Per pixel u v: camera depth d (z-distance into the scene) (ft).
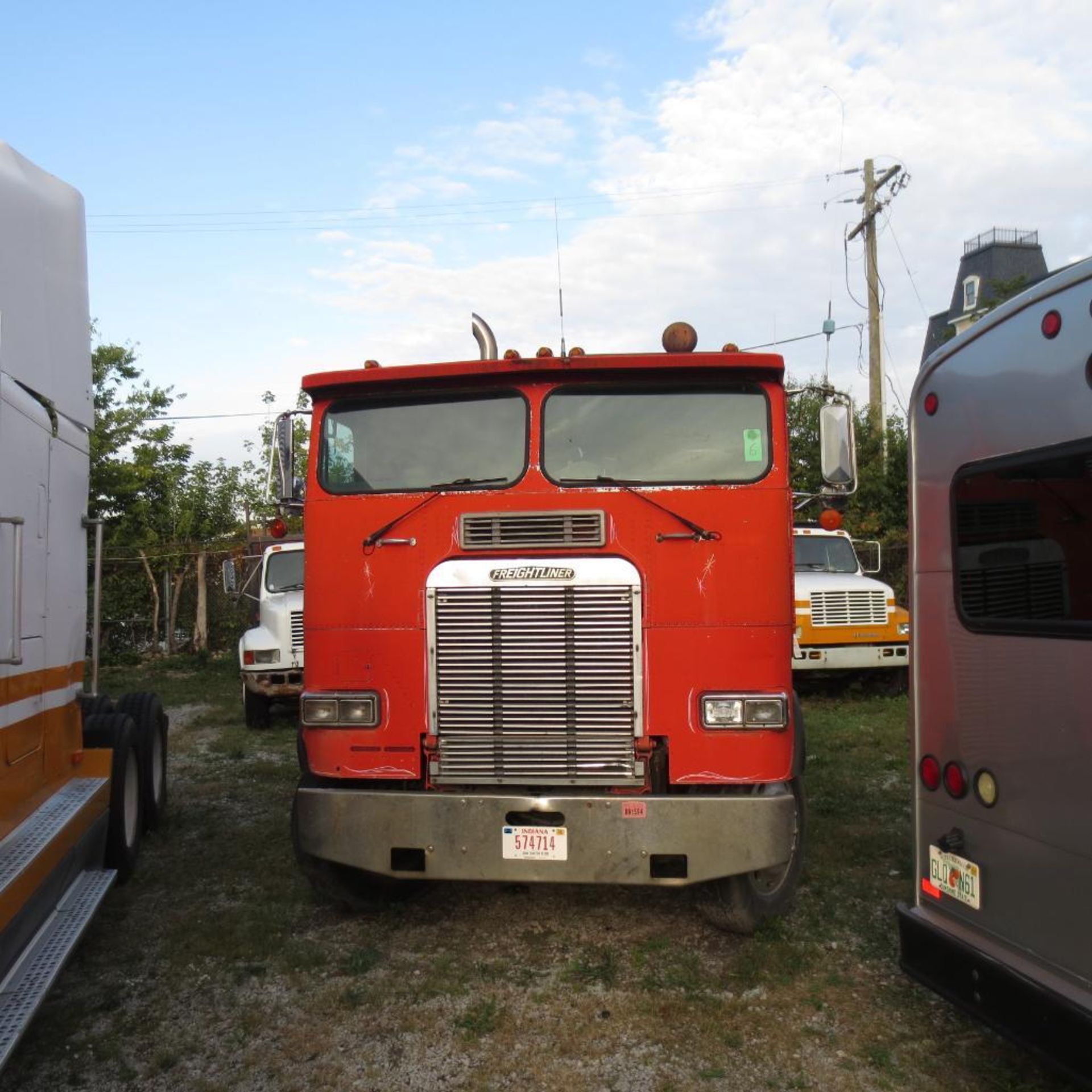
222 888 18.34
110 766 17.72
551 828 14.11
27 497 14.62
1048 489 10.21
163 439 57.77
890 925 15.99
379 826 14.53
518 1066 12.00
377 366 16.47
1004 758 10.83
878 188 69.31
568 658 14.60
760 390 15.24
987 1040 12.38
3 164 14.48
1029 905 10.46
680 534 14.56
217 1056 12.32
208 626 56.65
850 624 37.42
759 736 14.23
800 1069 11.80
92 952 15.44
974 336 11.41
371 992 13.93
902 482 55.88
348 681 15.15
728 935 15.83
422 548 15.03
